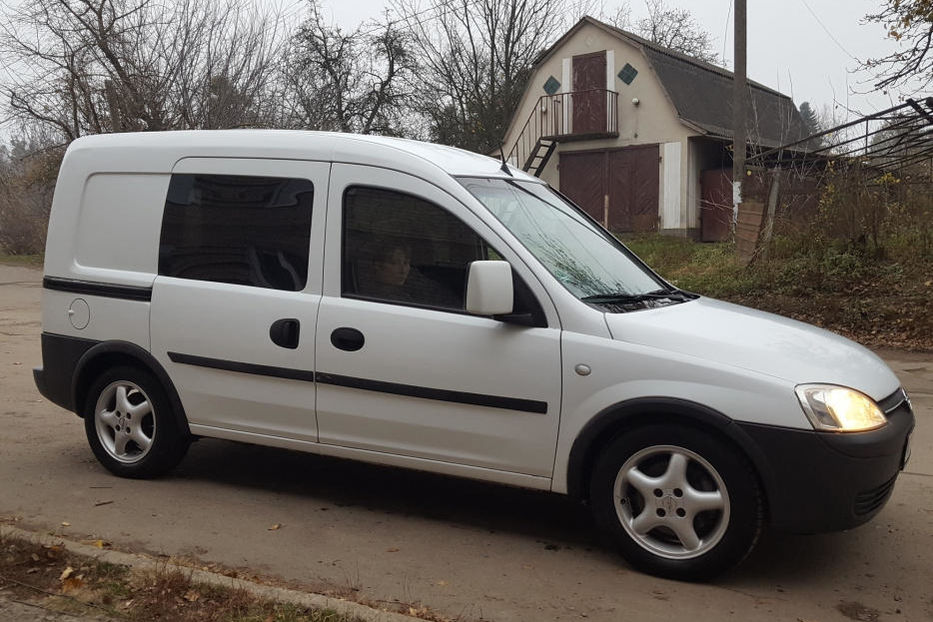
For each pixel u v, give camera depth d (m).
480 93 35.62
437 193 4.46
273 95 22.80
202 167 5.08
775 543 4.49
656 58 26.69
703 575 3.90
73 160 5.48
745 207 15.38
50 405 7.44
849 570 4.13
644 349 3.96
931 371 9.34
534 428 4.16
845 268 12.67
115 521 4.60
